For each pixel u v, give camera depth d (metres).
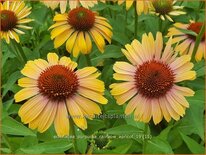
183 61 0.40
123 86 0.40
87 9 0.52
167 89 0.39
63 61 0.42
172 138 0.49
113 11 0.70
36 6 0.72
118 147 0.44
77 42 0.50
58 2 0.55
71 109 0.39
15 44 0.55
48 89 0.39
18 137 0.50
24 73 0.40
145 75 0.39
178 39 0.57
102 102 0.39
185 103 0.39
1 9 0.54
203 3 0.70
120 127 0.41
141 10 0.54
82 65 0.57
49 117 0.39
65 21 0.51
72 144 0.41
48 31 0.67
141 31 0.64
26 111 0.39
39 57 0.58
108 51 0.57
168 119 0.39
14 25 0.52
